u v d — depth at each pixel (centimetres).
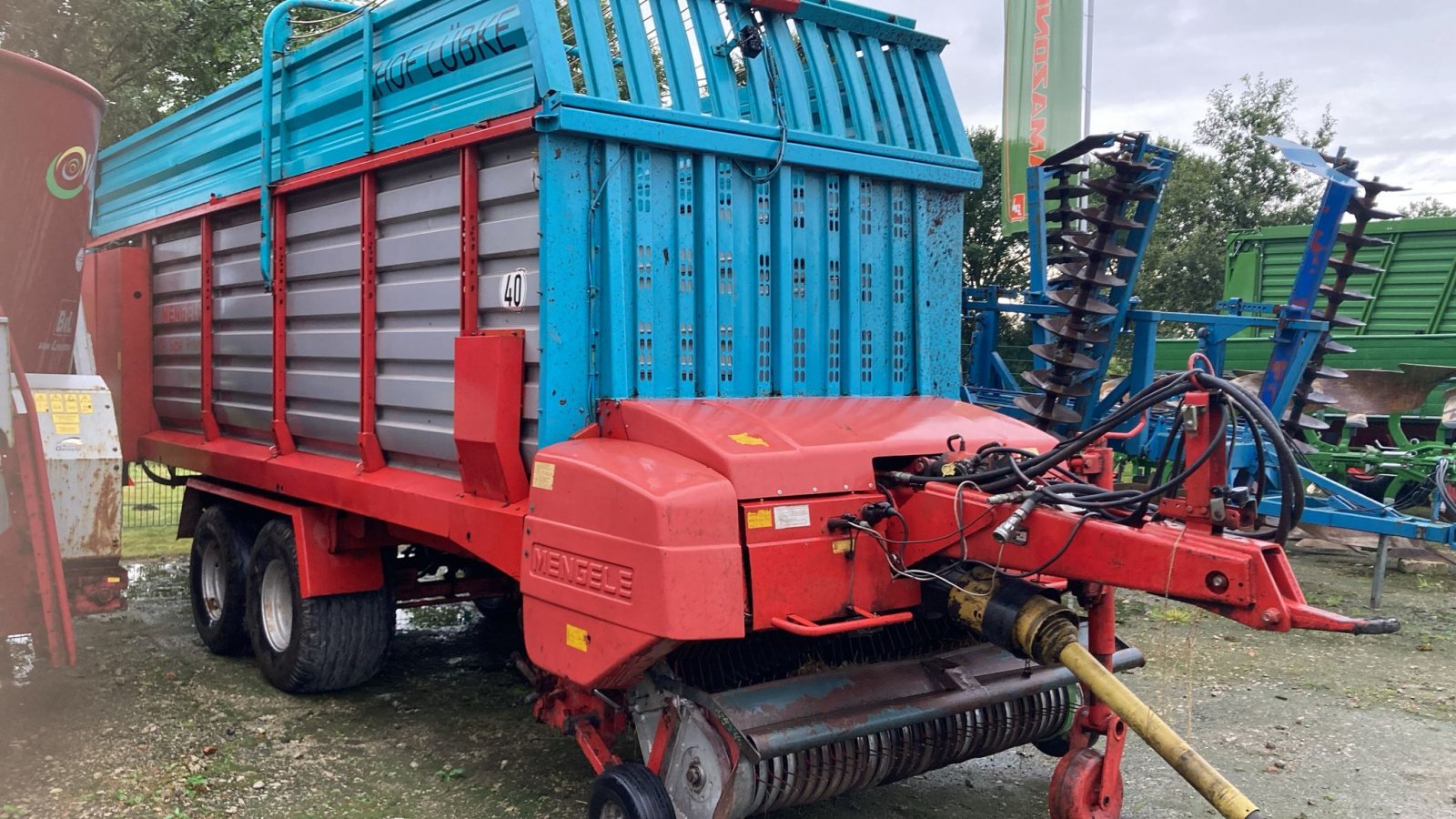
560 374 366
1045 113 1077
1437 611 781
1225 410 298
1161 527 308
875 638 395
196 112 663
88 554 545
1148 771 470
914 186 465
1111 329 787
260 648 572
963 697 358
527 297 379
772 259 418
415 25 446
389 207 464
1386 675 616
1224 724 530
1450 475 893
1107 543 305
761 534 321
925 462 362
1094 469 379
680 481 315
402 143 445
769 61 425
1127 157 649
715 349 399
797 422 370
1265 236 1351
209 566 653
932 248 474
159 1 1194
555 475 349
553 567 348
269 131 553
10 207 567
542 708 397
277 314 558
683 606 303
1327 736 513
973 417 416
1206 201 2736
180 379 699
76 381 559
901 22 479
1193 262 2453
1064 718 414
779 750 314
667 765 346
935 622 407
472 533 400
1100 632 359
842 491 345
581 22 376
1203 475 299
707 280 395
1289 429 918
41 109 562
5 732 496
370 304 478
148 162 735
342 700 558
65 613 500
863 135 448
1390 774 466
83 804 418
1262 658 649
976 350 920
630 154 378
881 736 365
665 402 373
